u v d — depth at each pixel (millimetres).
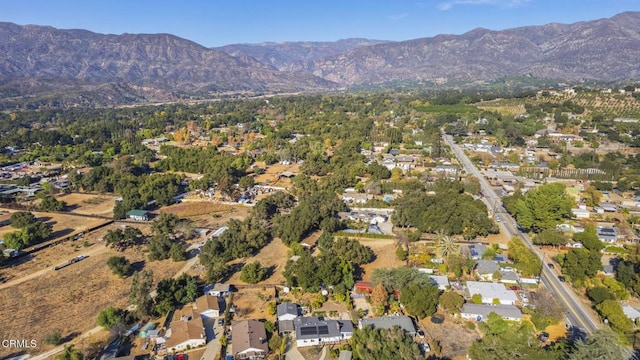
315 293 109250
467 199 161500
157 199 184500
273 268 125250
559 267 123562
